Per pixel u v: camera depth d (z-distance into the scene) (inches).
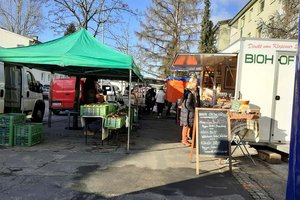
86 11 808.3
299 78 103.1
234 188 236.4
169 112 827.4
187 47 1496.1
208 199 211.2
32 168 264.8
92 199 203.0
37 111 548.4
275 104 349.1
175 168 282.4
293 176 101.7
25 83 499.2
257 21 1149.7
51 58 317.1
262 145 347.6
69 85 698.8
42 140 381.4
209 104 450.9
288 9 697.0
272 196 223.1
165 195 214.7
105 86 937.5
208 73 569.0
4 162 280.4
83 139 406.9
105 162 292.4
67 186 224.4
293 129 103.4
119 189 222.7
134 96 721.6
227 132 277.3
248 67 348.8
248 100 332.8
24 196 203.5
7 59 319.0
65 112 788.0
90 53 320.8
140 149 357.1
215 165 298.0
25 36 1705.2
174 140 431.5
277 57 347.6
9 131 347.3
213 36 1667.1
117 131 423.2
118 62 321.1
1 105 417.7
